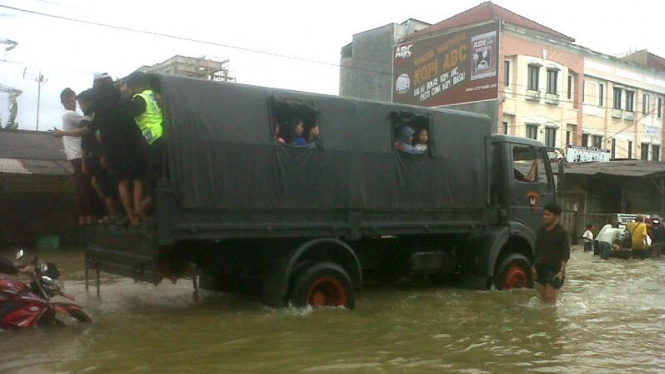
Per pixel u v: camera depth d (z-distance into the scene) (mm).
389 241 9367
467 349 6359
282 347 6121
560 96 33469
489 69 30547
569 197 27859
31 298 6309
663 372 5691
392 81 35531
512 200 10148
